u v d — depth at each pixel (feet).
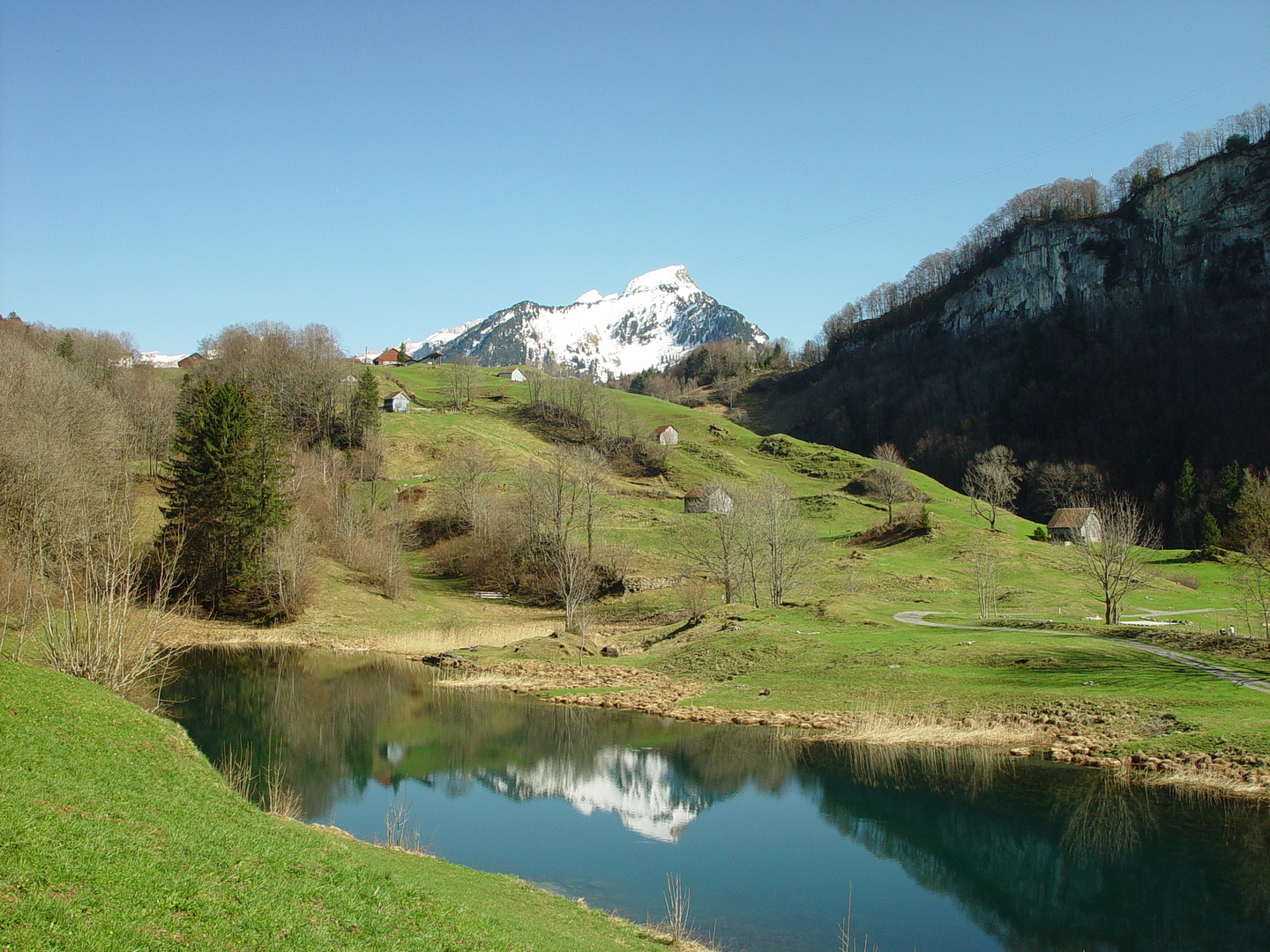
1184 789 94.68
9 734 56.13
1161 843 81.71
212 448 225.35
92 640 88.94
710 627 200.64
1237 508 327.26
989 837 86.17
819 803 98.07
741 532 253.03
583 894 73.46
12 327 396.16
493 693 160.86
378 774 110.11
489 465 390.63
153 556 219.00
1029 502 521.24
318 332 490.49
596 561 290.35
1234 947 63.46
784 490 343.05
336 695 158.20
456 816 94.58
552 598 281.33
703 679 165.68
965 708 128.06
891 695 137.59
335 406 421.18
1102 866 78.02
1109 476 533.14
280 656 198.80
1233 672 128.06
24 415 194.49
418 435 435.53
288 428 371.56
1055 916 69.56
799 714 136.36
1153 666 134.51
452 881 58.80
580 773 111.14
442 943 42.75
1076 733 114.11
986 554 295.07
